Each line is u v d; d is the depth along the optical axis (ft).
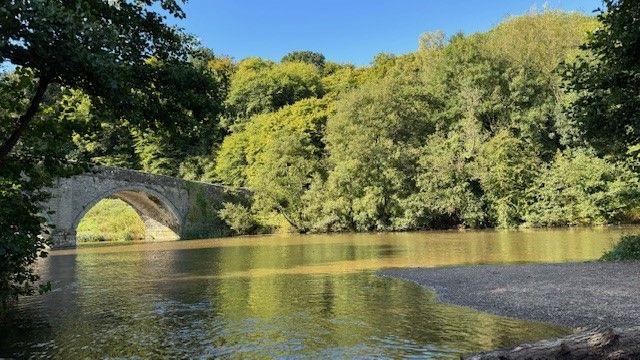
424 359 25.44
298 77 264.11
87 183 129.39
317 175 173.58
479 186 151.23
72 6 23.99
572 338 17.02
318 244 110.32
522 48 167.53
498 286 45.03
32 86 28.78
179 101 30.96
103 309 40.24
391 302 40.60
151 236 172.14
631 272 46.57
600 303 35.50
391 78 173.47
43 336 31.83
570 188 132.87
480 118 162.30
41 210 31.96
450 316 34.94
